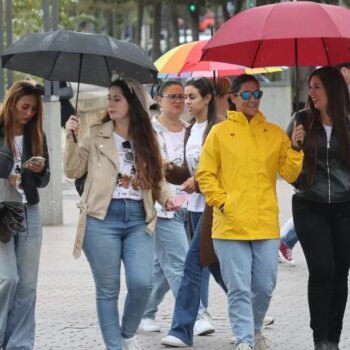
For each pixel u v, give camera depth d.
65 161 18.23
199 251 20.39
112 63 18.52
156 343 21.08
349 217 19.06
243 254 18.83
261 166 18.86
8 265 18.03
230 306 18.92
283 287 26.95
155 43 94.12
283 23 17.39
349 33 17.33
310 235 18.95
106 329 18.44
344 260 19.23
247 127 18.94
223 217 18.86
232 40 17.62
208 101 21.14
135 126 18.31
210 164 18.95
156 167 18.38
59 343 21.05
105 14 120.75
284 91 57.25
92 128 18.44
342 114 18.77
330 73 18.88
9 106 18.11
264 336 20.78
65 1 65.25
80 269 29.77
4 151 18.02
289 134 19.30
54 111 37.09
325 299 19.05
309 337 21.50
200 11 92.62
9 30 35.41
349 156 18.80
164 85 21.73
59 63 18.75
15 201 18.16
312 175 18.81
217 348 20.62
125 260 18.34
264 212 18.88
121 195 18.20
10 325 18.66
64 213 41.41
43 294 26.20
